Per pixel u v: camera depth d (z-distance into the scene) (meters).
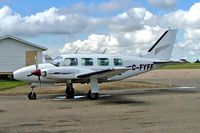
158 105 14.99
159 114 12.30
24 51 33.47
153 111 13.11
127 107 14.48
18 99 18.41
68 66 18.83
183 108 13.88
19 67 33.34
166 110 13.35
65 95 20.38
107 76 18.33
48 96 19.94
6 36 32.66
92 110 13.70
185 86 26.58
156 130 9.27
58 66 18.64
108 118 11.53
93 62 19.56
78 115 12.36
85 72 18.41
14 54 33.25
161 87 25.75
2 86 26.02
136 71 21.16
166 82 30.75
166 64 21.80
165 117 11.58
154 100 17.02
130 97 18.70
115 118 11.51
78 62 19.14
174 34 22.92
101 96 19.55
